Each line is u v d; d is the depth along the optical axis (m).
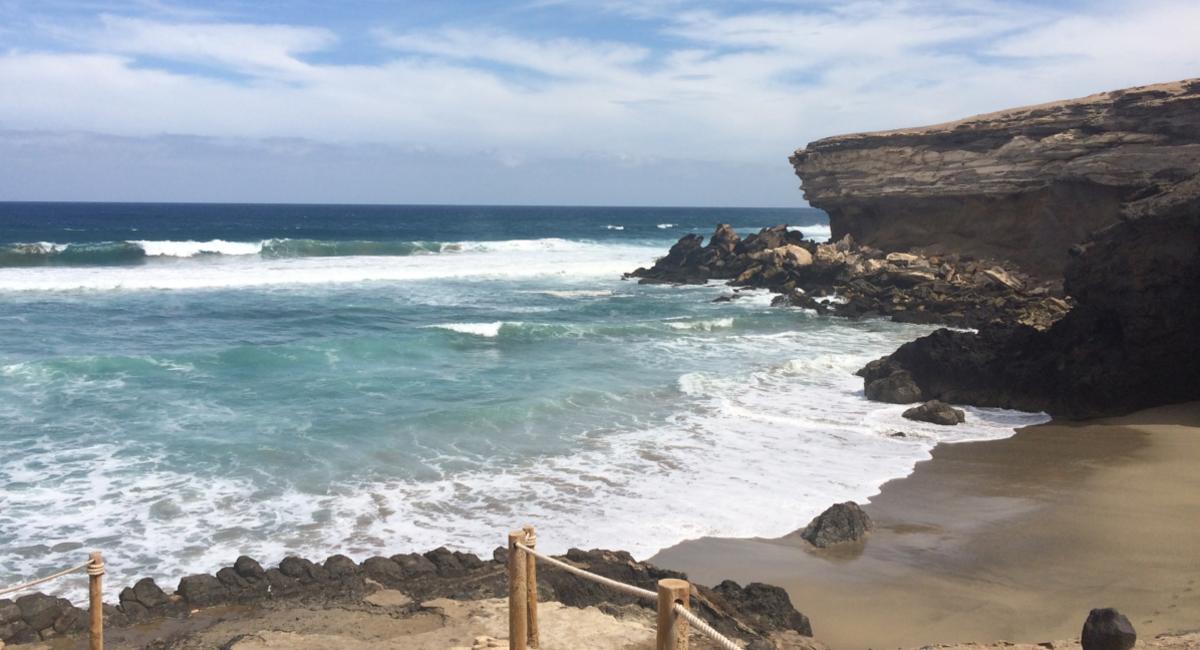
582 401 22.11
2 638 9.70
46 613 10.04
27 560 12.30
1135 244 22.00
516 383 23.91
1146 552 12.82
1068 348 23.16
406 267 52.78
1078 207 37.78
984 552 13.18
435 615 10.23
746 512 14.80
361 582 11.27
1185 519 14.15
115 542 12.97
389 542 13.23
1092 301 23.11
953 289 38.97
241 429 18.72
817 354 29.58
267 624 10.06
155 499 14.67
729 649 5.07
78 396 20.94
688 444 18.73
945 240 45.97
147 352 26.80
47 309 34.16
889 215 49.25
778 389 24.39
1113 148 37.78
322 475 16.09
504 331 31.83
